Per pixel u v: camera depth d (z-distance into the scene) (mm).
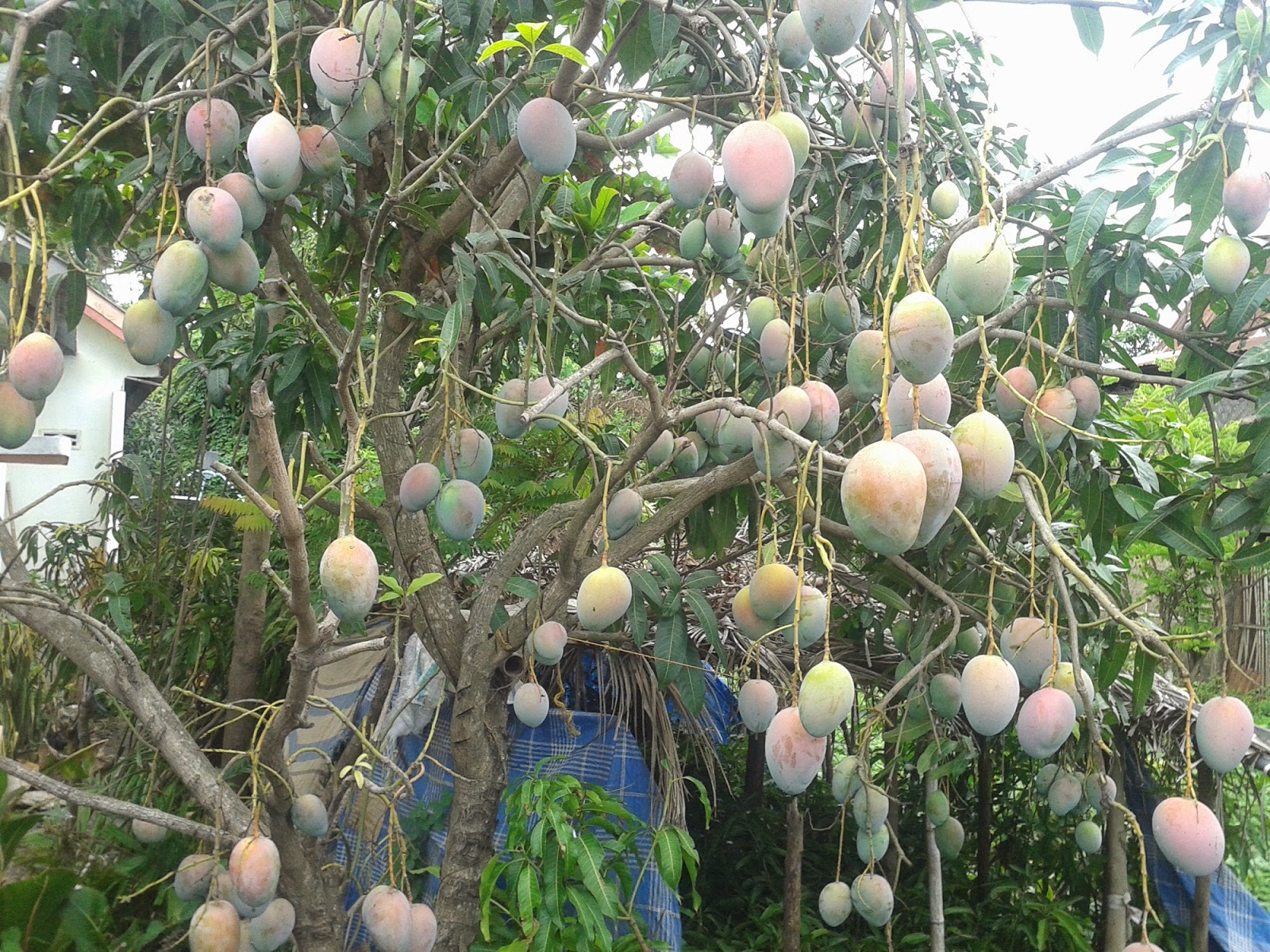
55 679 3596
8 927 1812
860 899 1728
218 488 4691
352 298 2471
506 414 1559
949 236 1412
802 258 1905
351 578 1120
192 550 3326
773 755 1094
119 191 1774
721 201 1667
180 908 2080
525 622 1774
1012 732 3057
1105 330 1754
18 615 1455
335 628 1312
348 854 1900
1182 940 2643
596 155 2150
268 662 3424
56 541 3475
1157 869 2688
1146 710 2498
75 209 1602
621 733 2354
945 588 1975
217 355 2482
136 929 2043
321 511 2646
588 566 1770
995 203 1063
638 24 1508
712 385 1744
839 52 958
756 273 1677
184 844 2324
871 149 1548
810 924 2848
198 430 5426
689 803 3391
